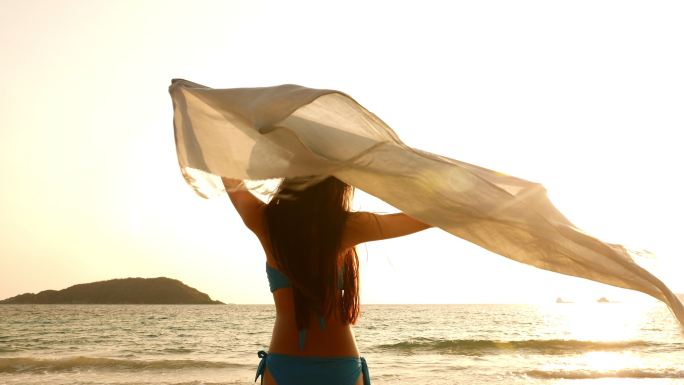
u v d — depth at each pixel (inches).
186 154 87.1
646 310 4579.2
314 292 91.5
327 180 92.0
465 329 1900.8
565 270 85.3
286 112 82.4
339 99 86.3
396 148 85.7
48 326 2097.7
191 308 5841.5
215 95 90.4
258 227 95.6
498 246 85.8
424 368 726.5
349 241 93.8
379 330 1849.2
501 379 615.8
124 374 666.8
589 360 834.8
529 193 85.3
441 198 84.3
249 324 2273.6
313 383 92.4
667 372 652.1
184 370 703.1
